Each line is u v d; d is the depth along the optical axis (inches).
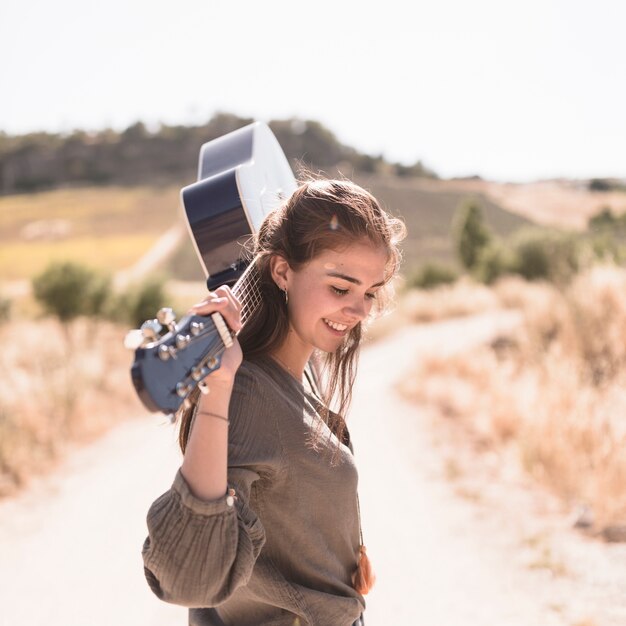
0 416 374.6
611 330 371.9
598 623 164.2
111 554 232.4
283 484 59.1
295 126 6835.6
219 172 84.0
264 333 63.4
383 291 68.8
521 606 178.1
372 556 220.5
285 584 60.4
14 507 289.0
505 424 350.6
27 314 1120.2
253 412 57.2
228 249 71.1
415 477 305.0
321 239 59.7
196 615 67.6
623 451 245.3
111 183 6215.6
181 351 45.6
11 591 206.7
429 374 563.8
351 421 444.8
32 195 5511.8
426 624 174.1
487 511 253.3
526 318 510.6
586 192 5684.1
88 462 364.5
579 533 223.0
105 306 936.3
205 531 49.8
